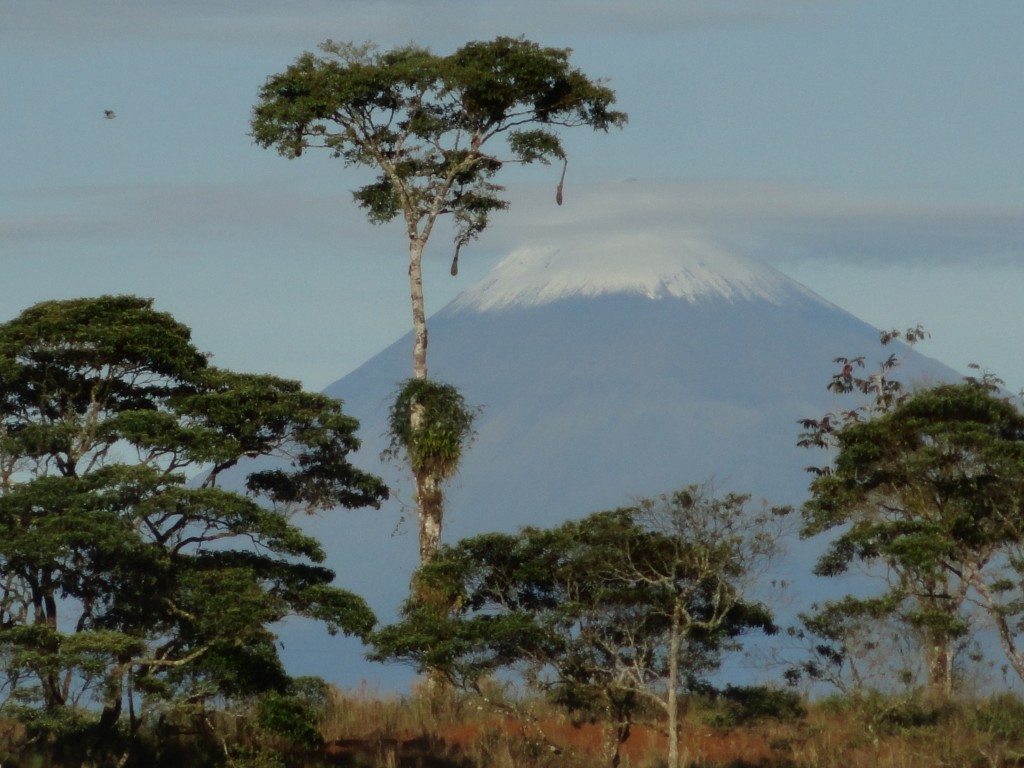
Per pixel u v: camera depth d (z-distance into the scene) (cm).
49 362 15275
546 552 15150
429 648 14775
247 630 14112
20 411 15425
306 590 14738
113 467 14350
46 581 14388
